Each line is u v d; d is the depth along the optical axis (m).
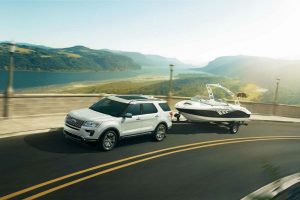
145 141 12.35
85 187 7.17
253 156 12.43
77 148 10.14
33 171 7.71
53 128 12.21
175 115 16.98
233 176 9.48
